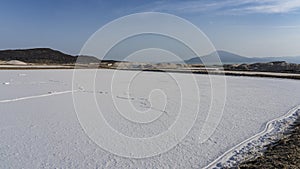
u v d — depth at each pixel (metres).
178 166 6.10
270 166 5.49
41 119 10.51
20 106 13.06
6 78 27.14
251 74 37.56
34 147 7.25
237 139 8.10
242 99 16.36
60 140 7.91
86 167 6.02
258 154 6.61
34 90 18.92
